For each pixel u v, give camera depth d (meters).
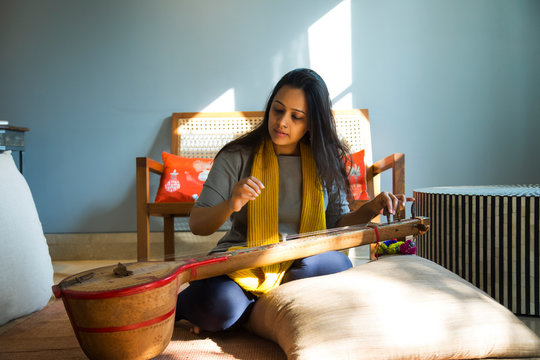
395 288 1.35
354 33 3.31
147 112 3.37
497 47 3.28
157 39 3.34
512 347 1.24
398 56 3.30
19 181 1.88
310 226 1.67
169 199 2.90
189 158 3.03
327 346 1.17
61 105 3.37
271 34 3.32
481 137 3.30
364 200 2.76
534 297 1.75
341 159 1.76
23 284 1.73
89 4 3.34
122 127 3.37
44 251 1.92
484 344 1.22
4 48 3.35
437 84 3.30
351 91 3.32
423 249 2.22
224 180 1.66
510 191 1.92
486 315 1.28
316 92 1.58
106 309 1.01
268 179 1.63
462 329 1.23
